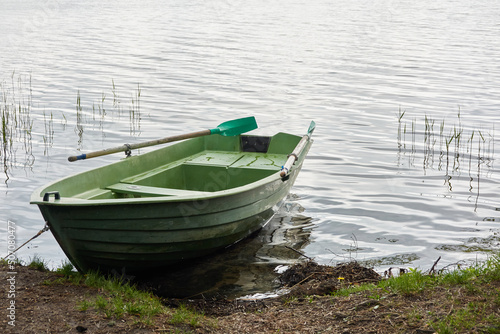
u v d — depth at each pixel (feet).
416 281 12.76
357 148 30.48
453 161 28.14
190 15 117.50
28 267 14.64
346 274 15.25
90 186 17.87
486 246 18.29
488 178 25.59
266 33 87.71
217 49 70.33
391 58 63.98
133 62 60.34
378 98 43.27
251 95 44.24
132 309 12.21
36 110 38.40
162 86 47.50
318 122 36.06
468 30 93.86
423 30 93.76
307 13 123.65
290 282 15.37
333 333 10.98
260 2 155.84
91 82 48.91
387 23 104.94
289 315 12.28
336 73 54.34
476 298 11.44
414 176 25.93
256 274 16.37
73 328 11.25
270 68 56.95
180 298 14.78
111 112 38.06
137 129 33.88
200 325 11.79
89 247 14.90
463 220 20.72
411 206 22.21
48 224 14.75
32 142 30.81
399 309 11.44
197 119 36.45
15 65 57.57
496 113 38.04
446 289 12.05
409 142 31.50
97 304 12.27
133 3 147.64
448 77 52.13
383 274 16.06
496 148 30.19
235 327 11.88
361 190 24.14
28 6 129.29
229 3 150.41
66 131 33.22
